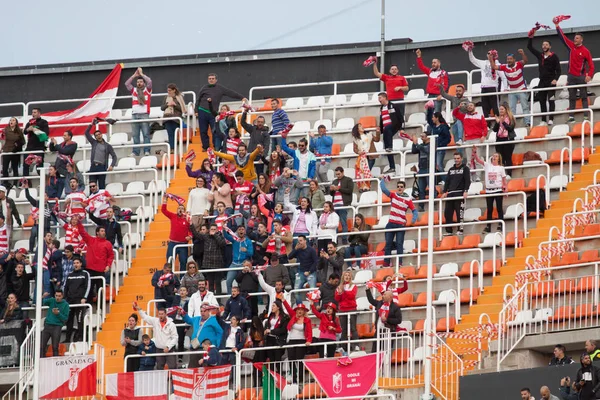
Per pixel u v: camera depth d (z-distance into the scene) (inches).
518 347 3004.4
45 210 3614.7
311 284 3297.2
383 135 3811.5
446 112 3937.0
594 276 3014.3
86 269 3444.9
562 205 3535.9
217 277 3390.7
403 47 4488.2
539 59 3932.1
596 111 3902.6
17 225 3860.7
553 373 2738.7
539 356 3026.6
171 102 4079.7
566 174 3688.5
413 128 4003.4
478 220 3575.3
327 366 2896.2
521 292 3142.2
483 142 3754.9
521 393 2721.5
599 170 3469.5
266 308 3358.8
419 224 3622.0
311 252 3297.2
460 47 4426.7
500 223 3523.6
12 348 3329.2
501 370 2967.5
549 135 3828.7
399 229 3449.8
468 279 3353.8
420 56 4028.1
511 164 3708.2
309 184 3624.5
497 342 3021.7
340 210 3582.7
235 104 4495.6
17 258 3462.1
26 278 3457.2
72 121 4598.9
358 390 2866.6
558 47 4355.3
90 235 3622.0
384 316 3019.2
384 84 4451.3
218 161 3873.0
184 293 3262.8
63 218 3612.2
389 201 3722.9
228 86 4621.1
